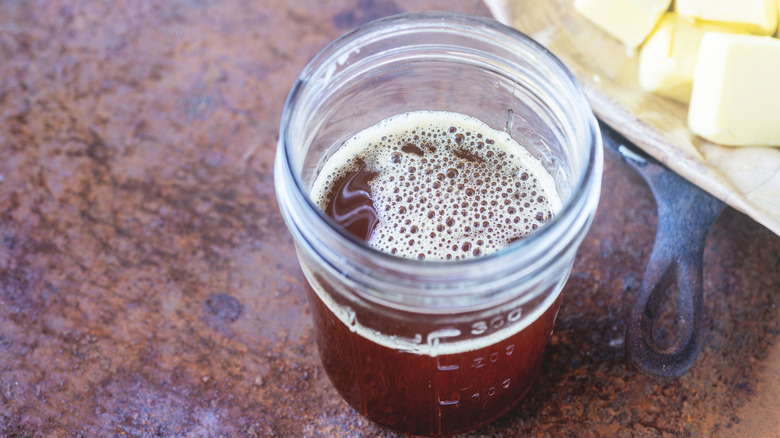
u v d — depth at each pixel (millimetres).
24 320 391
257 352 383
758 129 374
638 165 386
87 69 455
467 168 348
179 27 467
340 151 355
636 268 396
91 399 373
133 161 429
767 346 373
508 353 325
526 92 334
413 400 339
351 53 327
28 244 408
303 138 318
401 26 330
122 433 365
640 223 406
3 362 381
